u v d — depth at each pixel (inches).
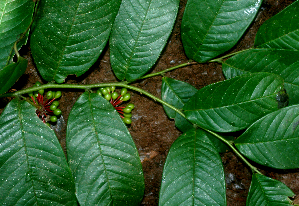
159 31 24.5
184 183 24.3
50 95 25.3
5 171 23.6
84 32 23.9
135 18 24.4
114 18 23.9
